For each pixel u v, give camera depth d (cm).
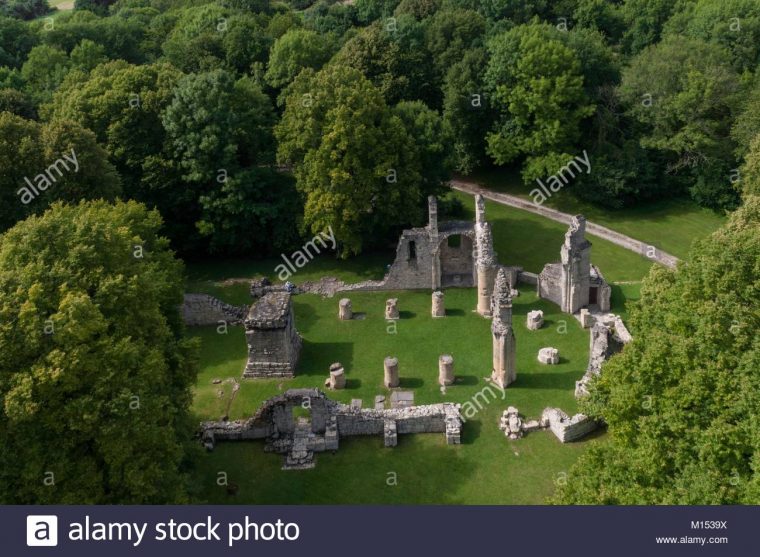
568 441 4984
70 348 3734
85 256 4222
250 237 7831
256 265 7812
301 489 4716
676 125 8462
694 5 10094
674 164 8800
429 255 7012
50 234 4294
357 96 7062
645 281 4969
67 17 11138
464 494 4609
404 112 7731
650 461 3600
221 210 7462
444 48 9312
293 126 7288
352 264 7688
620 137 8906
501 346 5481
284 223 7669
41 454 3619
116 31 10294
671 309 4362
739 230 4772
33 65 9294
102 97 7375
